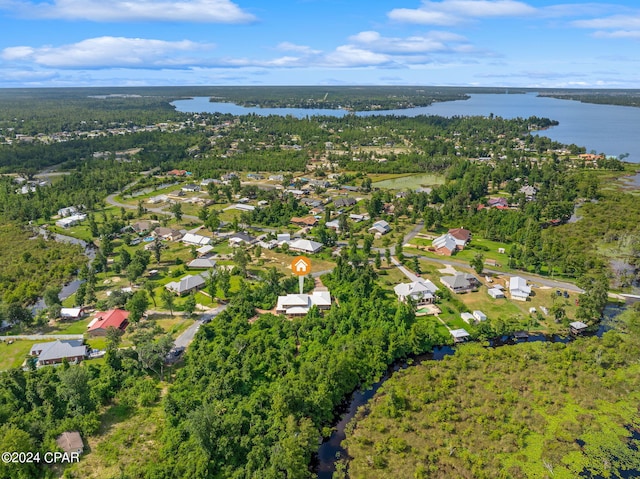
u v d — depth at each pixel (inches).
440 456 3535.9
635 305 5743.1
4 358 4731.8
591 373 4475.9
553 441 3671.3
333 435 3843.5
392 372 4697.3
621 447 3617.1
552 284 6555.1
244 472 3302.2
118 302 5772.6
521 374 4503.0
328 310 5777.6
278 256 7647.6
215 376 4284.0
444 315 5674.2
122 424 3814.0
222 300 6063.0
